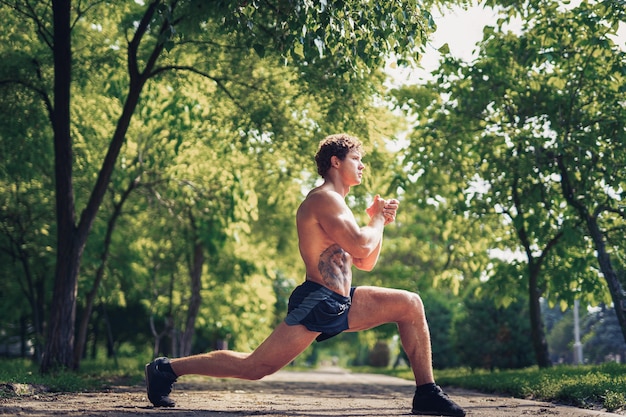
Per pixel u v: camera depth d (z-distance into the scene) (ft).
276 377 62.49
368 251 16.57
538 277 55.11
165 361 18.29
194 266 69.97
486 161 48.98
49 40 44.62
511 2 40.96
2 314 82.99
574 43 40.70
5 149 46.21
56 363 37.86
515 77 44.80
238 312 82.02
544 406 22.21
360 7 23.76
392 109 47.91
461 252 59.26
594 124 41.91
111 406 18.47
